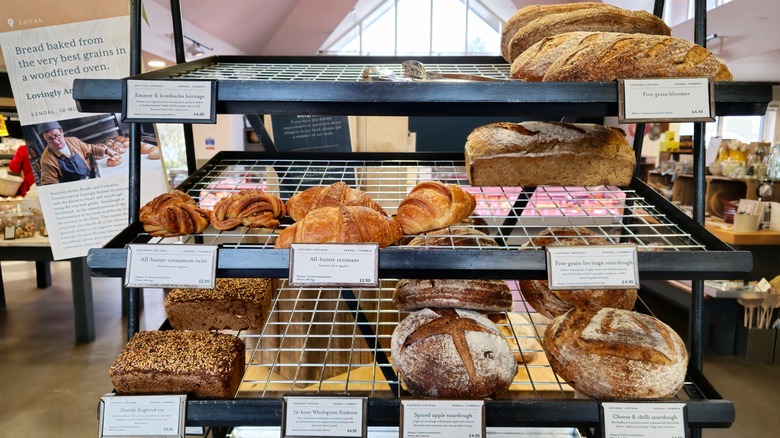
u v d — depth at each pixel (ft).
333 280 2.88
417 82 2.97
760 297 12.01
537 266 2.96
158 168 5.04
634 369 3.26
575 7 4.25
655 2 4.38
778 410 9.93
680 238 3.59
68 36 4.58
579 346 3.45
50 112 4.69
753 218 12.30
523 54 3.81
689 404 3.10
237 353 3.66
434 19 32.04
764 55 9.51
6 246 11.52
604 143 4.33
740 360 12.32
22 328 13.70
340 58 5.58
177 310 4.24
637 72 3.33
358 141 8.46
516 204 5.12
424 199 3.63
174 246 2.91
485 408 3.11
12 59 4.53
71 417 9.29
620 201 4.41
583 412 3.11
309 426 3.09
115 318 14.39
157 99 2.90
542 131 4.43
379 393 4.97
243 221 3.73
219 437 4.49
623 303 4.18
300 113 3.08
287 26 27.76
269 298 4.63
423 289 3.93
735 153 14.07
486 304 3.88
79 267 12.38
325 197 3.86
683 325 14.20
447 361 3.43
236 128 28.32
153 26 14.11
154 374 3.34
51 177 4.80
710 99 2.89
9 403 9.75
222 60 5.49
